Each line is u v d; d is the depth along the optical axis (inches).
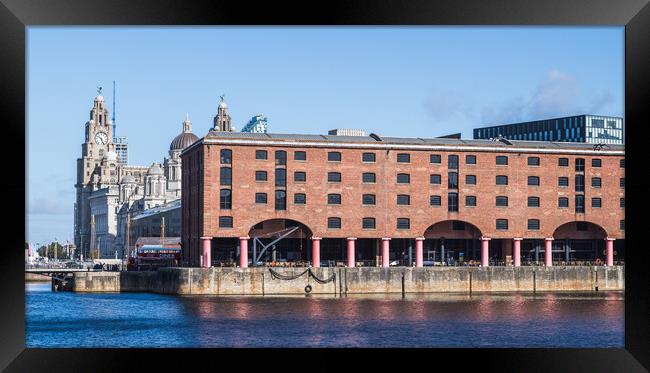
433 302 5039.4
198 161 5674.2
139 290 6230.3
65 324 4114.2
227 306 4758.9
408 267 5536.4
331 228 5649.6
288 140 5580.7
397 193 5757.9
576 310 4699.8
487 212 5910.4
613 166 6097.4
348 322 4069.9
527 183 5989.2
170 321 4148.6
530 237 5984.3
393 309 4643.2
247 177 5526.6
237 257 5654.5
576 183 6067.9
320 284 5408.5
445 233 5969.5
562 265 6033.5
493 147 5925.2
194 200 5782.5
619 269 5920.3
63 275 7263.8
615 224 6107.3
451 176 5871.1
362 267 5472.4
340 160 5669.3
